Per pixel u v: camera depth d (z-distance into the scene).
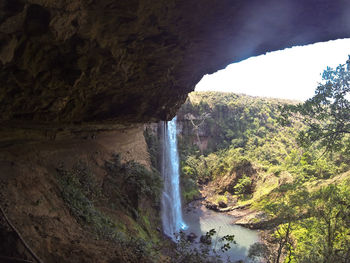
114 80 7.31
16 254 5.62
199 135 46.78
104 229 10.23
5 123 8.54
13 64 4.69
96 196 13.51
